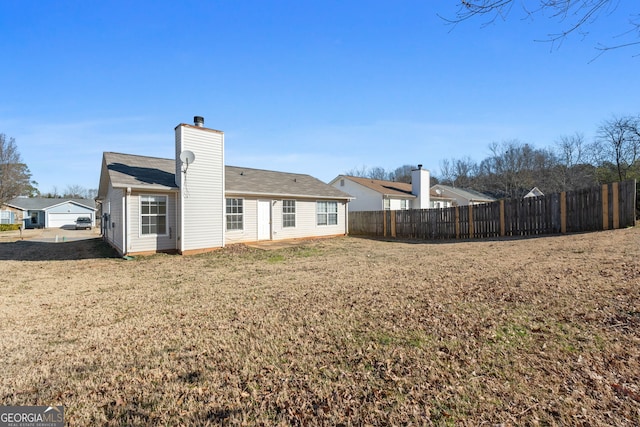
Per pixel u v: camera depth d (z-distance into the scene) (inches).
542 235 492.1
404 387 102.9
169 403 99.7
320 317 169.9
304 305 192.9
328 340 140.7
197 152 452.8
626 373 102.9
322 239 643.5
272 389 105.3
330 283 247.3
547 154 1423.5
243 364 122.6
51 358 132.3
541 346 124.0
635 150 883.4
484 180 1760.6
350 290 222.7
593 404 89.4
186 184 440.5
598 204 450.9
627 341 122.3
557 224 489.7
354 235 749.3
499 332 138.4
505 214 546.9
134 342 146.8
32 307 207.0
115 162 489.7
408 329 148.2
